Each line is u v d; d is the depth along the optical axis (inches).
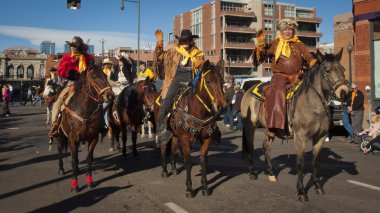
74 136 266.7
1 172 323.9
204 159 255.4
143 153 422.6
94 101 266.1
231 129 690.2
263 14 2920.8
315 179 256.5
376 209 222.2
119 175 311.9
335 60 237.5
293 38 273.0
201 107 242.7
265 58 291.6
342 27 1520.7
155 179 298.0
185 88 269.4
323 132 248.4
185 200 242.4
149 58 2224.4
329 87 234.1
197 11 3107.8
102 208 226.8
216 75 238.1
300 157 243.8
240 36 2871.6
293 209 223.3
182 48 288.5
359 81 889.5
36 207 228.8
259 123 297.3
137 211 221.1
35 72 3971.5
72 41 304.0
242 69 2817.4
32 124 777.6
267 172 312.0
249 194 254.7
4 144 492.7
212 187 273.6
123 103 383.2
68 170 331.9
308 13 3176.7
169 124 281.7
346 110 514.3
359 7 876.6
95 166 350.3
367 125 662.5
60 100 294.0
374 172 322.7
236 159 384.8
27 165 354.6
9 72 3914.9
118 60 477.4
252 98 297.0
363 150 430.3
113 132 434.3
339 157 399.5
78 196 251.9
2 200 243.0
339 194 254.2
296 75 262.1
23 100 2119.8
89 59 307.4
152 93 384.2
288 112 254.1
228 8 2896.2
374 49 851.4
